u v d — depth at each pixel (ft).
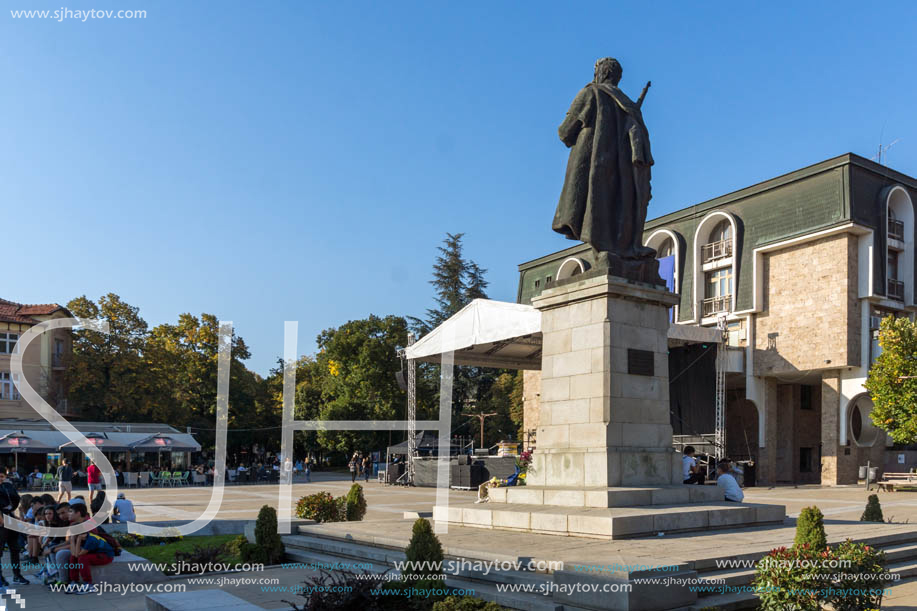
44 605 34.86
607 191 50.19
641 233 50.57
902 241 128.16
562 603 27.61
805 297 124.47
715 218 140.46
